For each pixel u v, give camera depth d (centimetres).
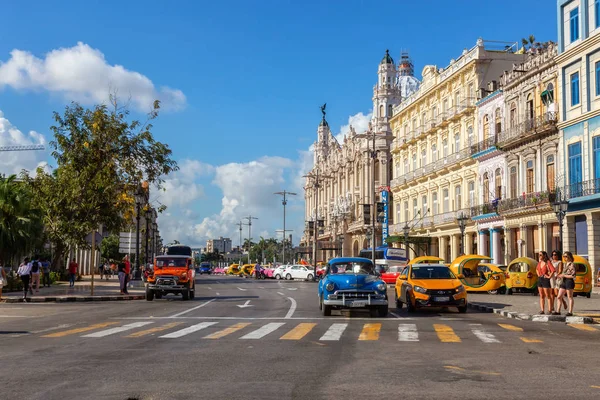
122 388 810
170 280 2927
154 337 1397
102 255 9781
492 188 5141
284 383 846
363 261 2177
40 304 2700
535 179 4491
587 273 3000
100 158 3950
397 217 7431
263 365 999
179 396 761
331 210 11212
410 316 2053
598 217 3816
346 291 1988
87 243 4216
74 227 4022
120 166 3978
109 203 4109
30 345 1258
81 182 3944
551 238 4325
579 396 768
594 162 3772
